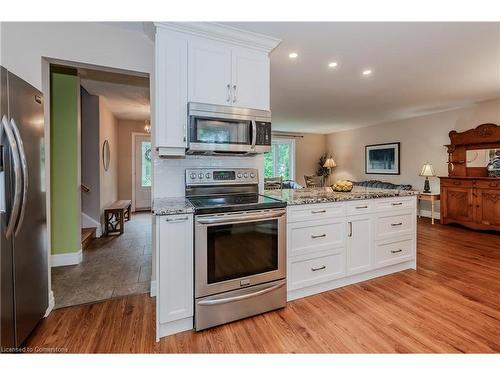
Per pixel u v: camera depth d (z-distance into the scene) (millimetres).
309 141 8594
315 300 2268
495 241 3926
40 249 1865
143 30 2260
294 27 2207
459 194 4750
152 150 2342
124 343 1707
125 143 6723
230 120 2188
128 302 2234
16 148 1503
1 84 1400
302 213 2266
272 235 2084
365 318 1985
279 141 8250
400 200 2795
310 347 1671
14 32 1930
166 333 1802
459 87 3869
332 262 2422
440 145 5473
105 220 4539
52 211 3080
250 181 2627
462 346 1658
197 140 2076
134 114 5875
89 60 2143
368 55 2773
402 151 6254
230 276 1931
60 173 3121
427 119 5703
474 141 4652
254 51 2361
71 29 2092
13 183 1491
